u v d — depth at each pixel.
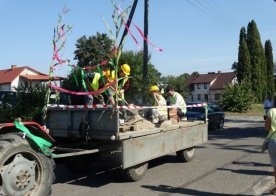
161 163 9.67
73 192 6.95
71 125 7.50
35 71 61.62
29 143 5.55
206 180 7.80
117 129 6.84
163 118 8.71
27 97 12.60
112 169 8.84
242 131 19.22
